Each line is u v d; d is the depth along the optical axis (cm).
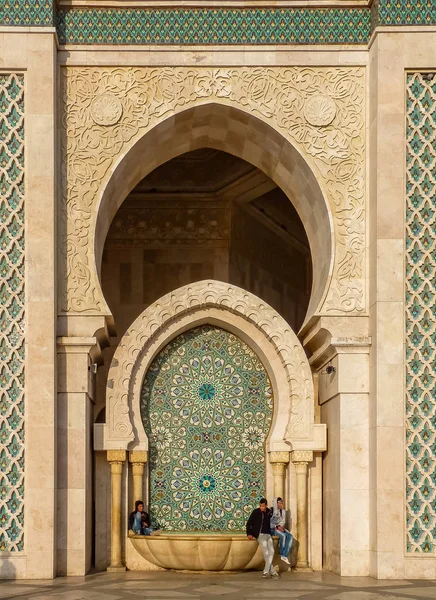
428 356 1288
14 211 1307
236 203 1859
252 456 1470
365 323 1327
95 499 1409
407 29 1313
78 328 1323
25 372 1285
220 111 1371
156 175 1842
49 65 1316
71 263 1334
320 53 1360
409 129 1314
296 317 1927
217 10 1361
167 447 1466
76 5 1357
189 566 1348
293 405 1412
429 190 1307
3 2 1321
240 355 1491
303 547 1395
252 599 1054
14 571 1252
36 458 1269
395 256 1292
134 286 1839
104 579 1263
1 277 1299
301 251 1939
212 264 1852
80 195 1345
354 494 1303
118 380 1410
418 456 1273
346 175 1350
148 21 1359
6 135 1315
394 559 1251
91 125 1352
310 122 1352
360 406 1318
